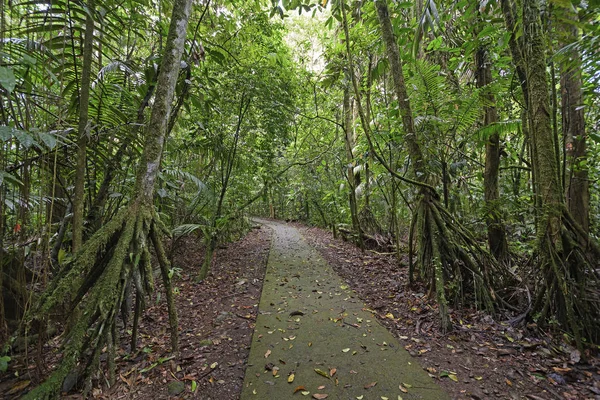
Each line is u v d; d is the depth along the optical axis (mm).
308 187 12633
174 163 5066
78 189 2055
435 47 4016
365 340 2580
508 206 3658
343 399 1833
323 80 6234
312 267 5379
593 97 3387
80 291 1787
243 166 6348
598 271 2486
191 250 6672
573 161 3328
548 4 2613
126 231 1737
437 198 3537
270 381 2018
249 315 3221
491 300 3043
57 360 2229
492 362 2217
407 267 4902
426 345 2486
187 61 3379
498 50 3818
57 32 2258
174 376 2109
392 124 5051
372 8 4301
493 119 3898
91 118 2674
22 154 2047
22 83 1948
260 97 5176
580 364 2139
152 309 3443
